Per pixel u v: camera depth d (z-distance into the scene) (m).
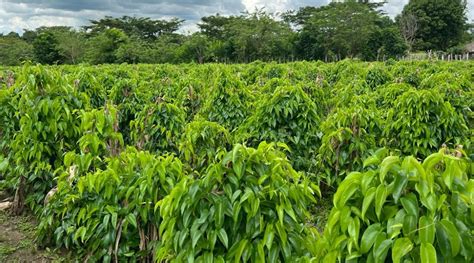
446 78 6.95
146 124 4.92
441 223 1.50
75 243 3.44
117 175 3.18
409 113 4.79
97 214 3.26
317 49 40.22
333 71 12.22
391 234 1.53
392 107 5.59
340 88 8.37
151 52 36.59
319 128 4.97
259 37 40.31
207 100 6.12
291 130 4.85
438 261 1.49
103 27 58.25
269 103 4.91
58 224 3.59
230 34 44.09
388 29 38.56
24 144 4.12
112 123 3.92
